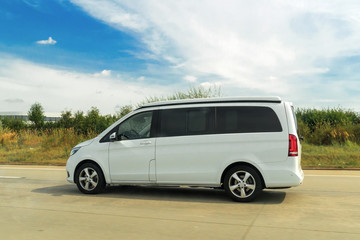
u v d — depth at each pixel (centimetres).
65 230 486
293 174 655
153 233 471
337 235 461
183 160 710
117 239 446
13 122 3431
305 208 625
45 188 862
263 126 677
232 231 480
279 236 457
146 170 735
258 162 667
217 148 691
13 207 641
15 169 1302
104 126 2122
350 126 1753
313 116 1916
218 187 708
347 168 1212
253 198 671
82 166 783
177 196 752
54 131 2094
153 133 740
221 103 708
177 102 739
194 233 472
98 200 709
